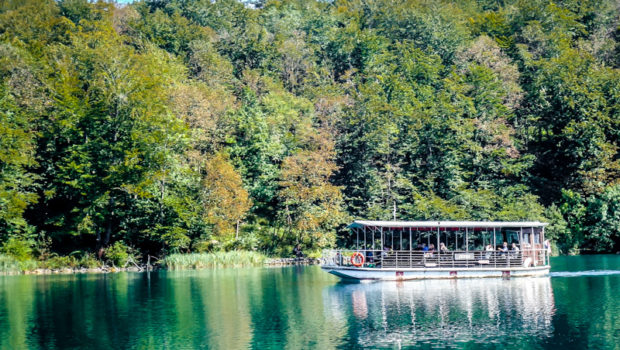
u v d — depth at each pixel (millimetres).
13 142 61344
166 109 70062
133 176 63469
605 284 42906
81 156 63281
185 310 33969
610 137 85250
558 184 83688
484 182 79000
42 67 78375
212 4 148875
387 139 80375
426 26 126938
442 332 27656
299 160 74125
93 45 88562
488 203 73812
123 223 65000
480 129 82375
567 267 57094
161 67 86250
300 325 29562
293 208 75938
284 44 120625
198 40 112125
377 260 47812
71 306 35688
